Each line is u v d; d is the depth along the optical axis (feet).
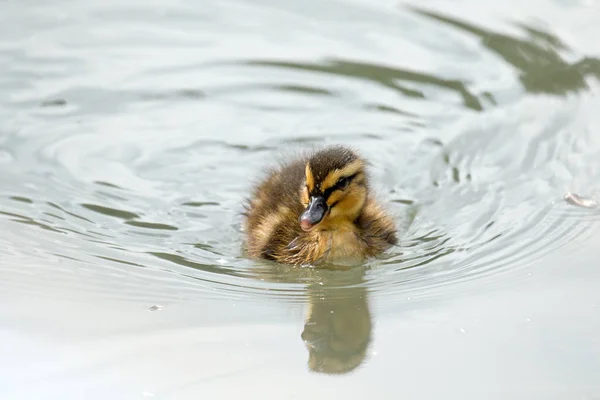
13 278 36.99
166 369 31.22
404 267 39.75
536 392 29.73
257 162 47.75
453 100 52.65
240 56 56.90
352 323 34.63
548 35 58.18
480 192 45.37
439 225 43.14
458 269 39.09
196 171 47.01
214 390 30.04
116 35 59.16
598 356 31.68
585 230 41.45
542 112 51.19
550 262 38.99
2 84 53.36
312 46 57.88
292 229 41.14
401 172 47.16
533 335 33.24
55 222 41.88
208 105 52.54
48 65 55.52
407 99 52.90
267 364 31.63
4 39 58.13
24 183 44.83
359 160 41.45
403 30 59.67
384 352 32.50
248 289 37.52
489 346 32.63
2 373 30.86
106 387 30.12
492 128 50.14
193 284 37.60
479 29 59.31
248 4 62.64
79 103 52.11
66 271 37.81
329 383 30.58
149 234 41.75
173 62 56.29
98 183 45.39
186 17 61.46
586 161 47.06
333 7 62.23
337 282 38.45
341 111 52.03
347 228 40.88
